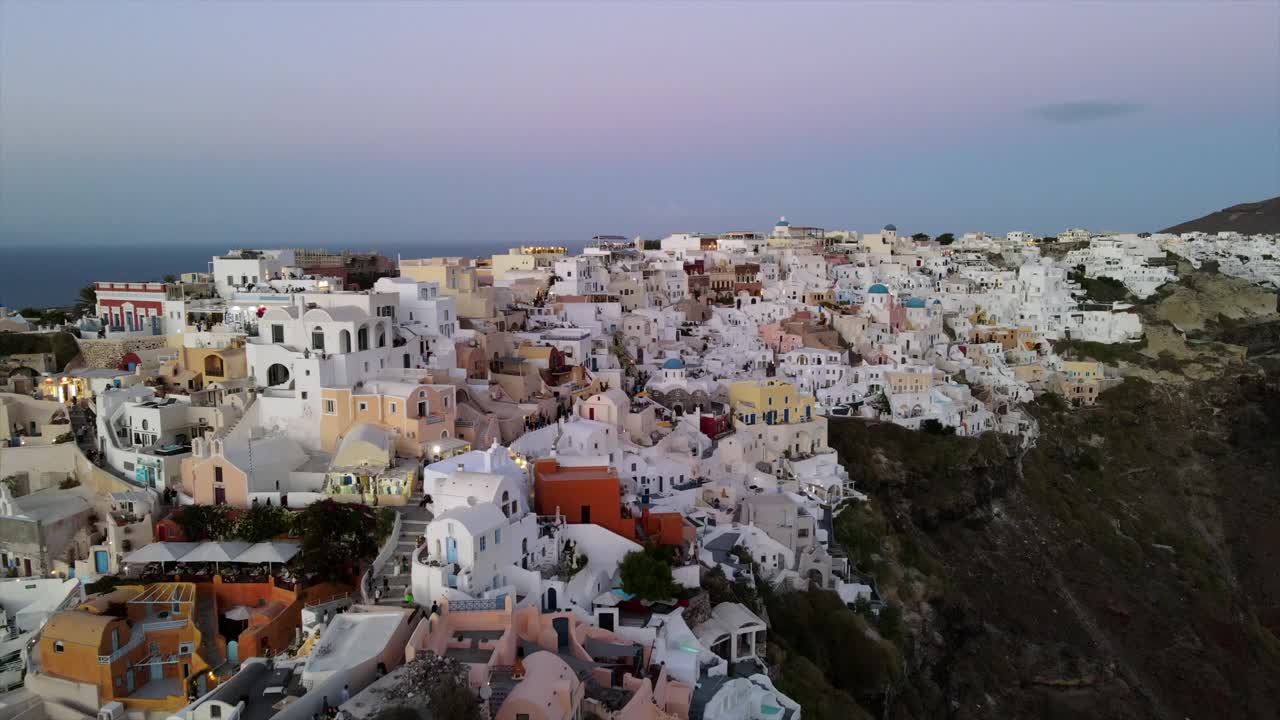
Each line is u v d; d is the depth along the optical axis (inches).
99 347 4128.9
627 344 5944.9
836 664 3457.2
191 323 4340.6
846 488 4936.0
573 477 3004.4
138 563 2591.0
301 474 3031.5
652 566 2738.7
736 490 4072.3
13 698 2156.7
